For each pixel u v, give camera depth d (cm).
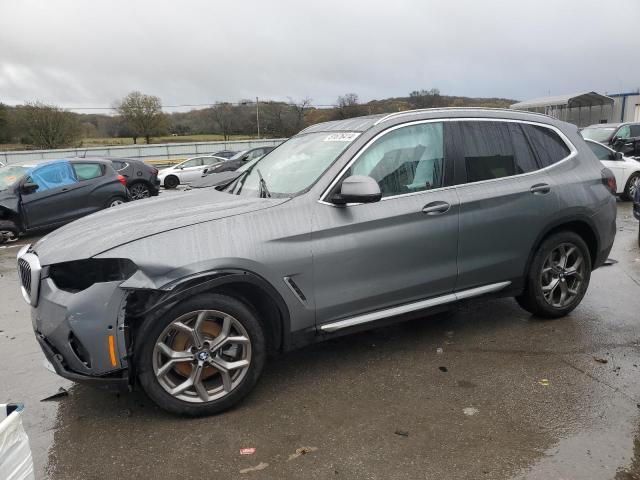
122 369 312
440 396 351
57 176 1085
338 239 358
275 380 380
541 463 278
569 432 306
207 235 324
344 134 402
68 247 325
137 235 318
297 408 341
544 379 370
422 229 387
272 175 412
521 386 361
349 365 401
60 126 5103
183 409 325
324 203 359
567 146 474
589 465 276
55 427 329
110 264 309
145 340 311
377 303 382
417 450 293
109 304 304
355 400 349
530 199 433
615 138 1501
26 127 5094
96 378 309
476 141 425
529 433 306
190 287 312
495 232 420
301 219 350
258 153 2236
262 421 327
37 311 325
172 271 310
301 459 288
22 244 1012
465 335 452
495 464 279
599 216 470
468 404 340
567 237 459
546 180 446
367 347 432
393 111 419
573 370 383
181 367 330
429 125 409
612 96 2969
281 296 342
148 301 315
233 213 340
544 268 457
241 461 288
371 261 371
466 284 418
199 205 376
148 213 370
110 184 1155
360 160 376
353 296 369
